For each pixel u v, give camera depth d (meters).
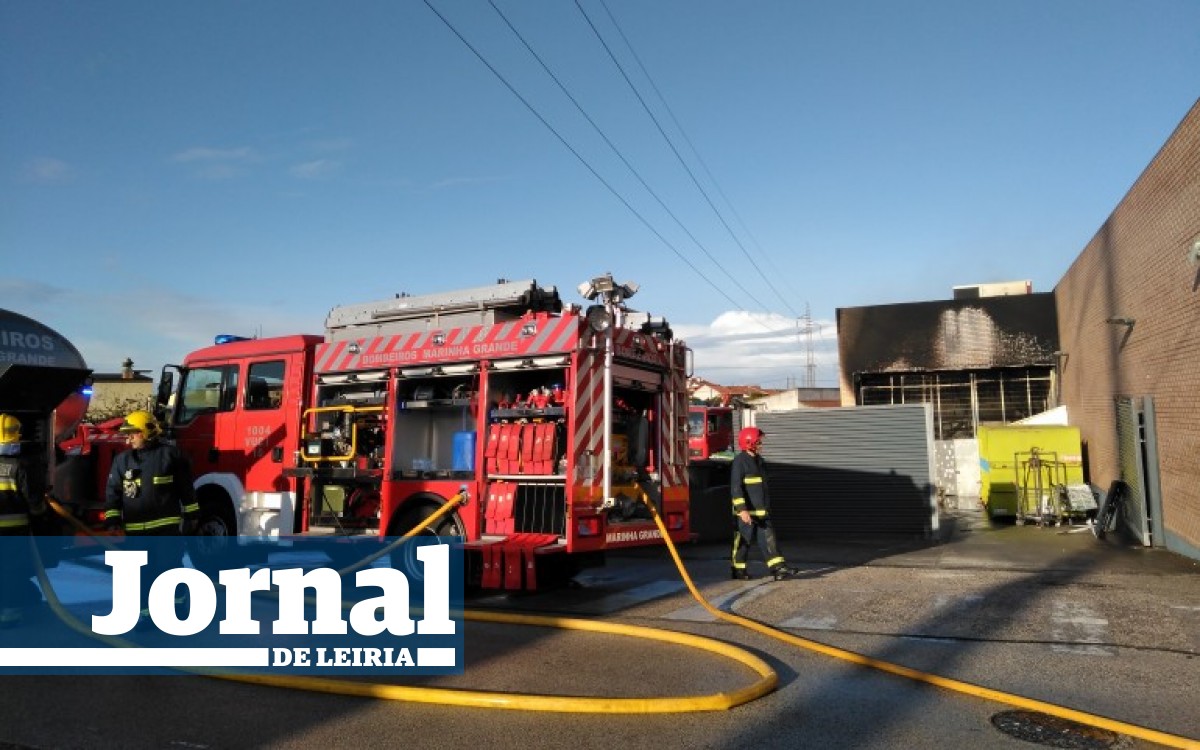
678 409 9.61
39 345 10.16
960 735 4.46
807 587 9.02
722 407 21.12
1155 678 5.45
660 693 5.21
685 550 13.07
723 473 15.65
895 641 6.50
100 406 36.03
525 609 8.00
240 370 10.45
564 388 8.24
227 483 10.21
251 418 10.20
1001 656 6.02
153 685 5.54
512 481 8.29
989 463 17.48
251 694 5.32
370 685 5.22
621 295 8.57
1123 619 7.24
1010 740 4.38
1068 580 9.41
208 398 10.78
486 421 8.51
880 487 14.94
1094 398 16.83
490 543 8.13
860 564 11.09
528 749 4.29
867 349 23.38
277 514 9.77
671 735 4.47
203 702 5.16
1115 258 14.65
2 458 6.94
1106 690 5.21
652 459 9.29
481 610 7.87
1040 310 21.97
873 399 23.50
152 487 7.12
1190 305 10.84
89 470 10.82
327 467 9.39
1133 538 13.59
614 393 8.99
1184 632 6.73
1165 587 8.87
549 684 5.43
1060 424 19.30
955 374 22.98
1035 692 5.18
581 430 8.03
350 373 9.49
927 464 14.73
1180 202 11.02
